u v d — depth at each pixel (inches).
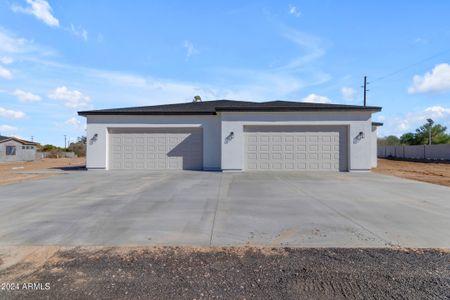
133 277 136.6
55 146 2357.3
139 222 227.9
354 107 605.3
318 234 198.8
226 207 279.7
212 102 869.2
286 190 377.7
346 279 135.0
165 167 672.4
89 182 457.7
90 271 142.8
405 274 139.8
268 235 197.0
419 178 550.3
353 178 510.6
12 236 194.9
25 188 398.6
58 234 199.0
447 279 134.9
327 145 624.4
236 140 620.4
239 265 149.9
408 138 1830.7
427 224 222.8
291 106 646.5
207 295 121.2
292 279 135.0
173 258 158.7
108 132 669.9
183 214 252.8
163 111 661.9
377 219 236.8
